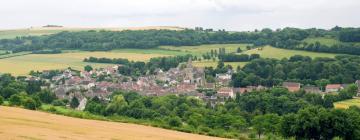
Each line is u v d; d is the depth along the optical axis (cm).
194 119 15588
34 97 15238
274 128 14838
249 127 16800
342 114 12769
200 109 19625
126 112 18575
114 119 12300
